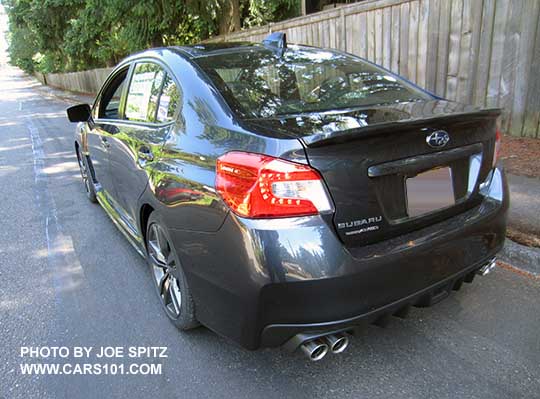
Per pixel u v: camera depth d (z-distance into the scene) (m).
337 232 1.90
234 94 2.40
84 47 22.14
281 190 1.85
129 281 3.46
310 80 2.73
